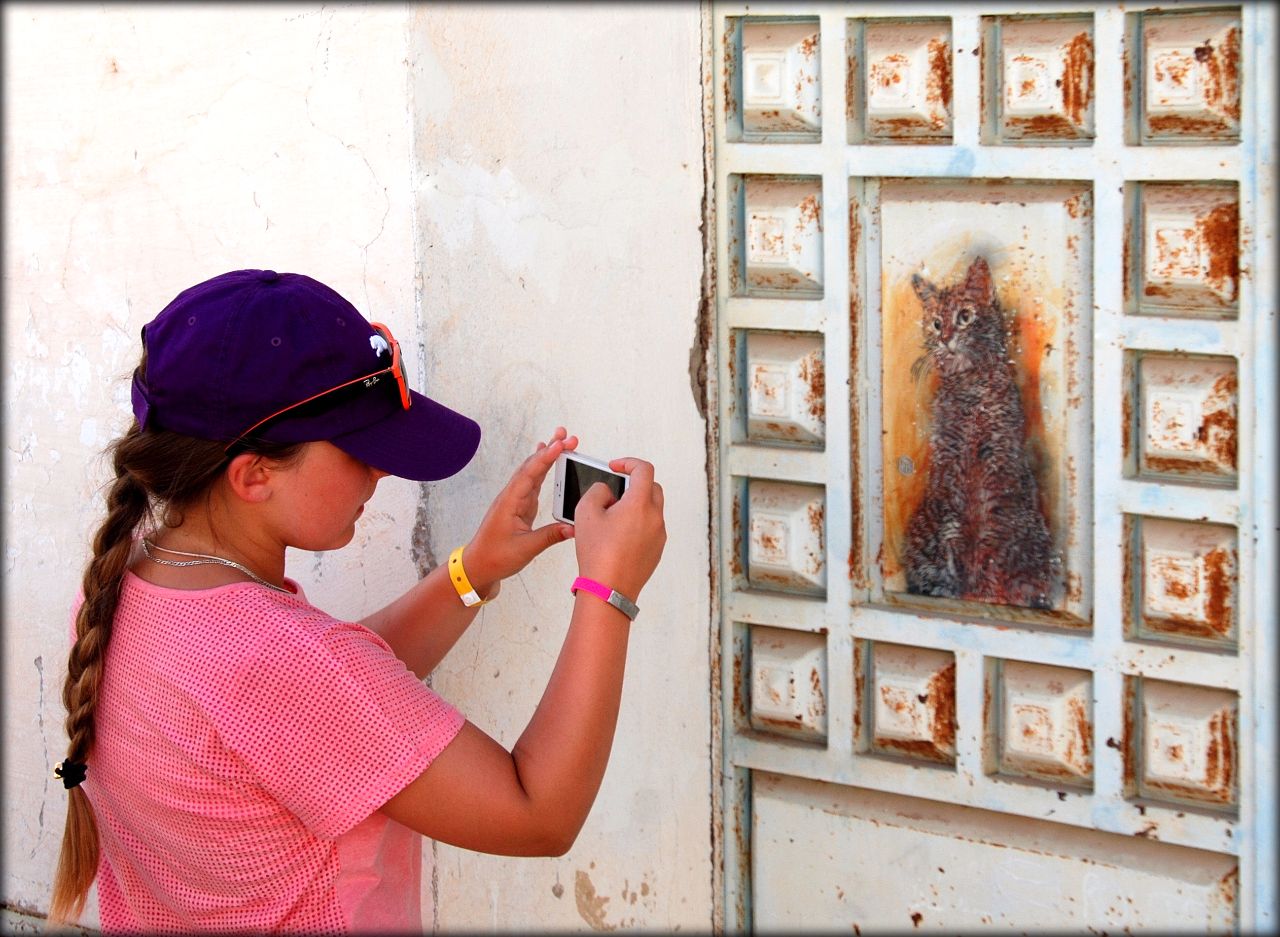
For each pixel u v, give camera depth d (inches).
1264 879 85.6
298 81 96.7
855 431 94.7
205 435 59.4
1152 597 86.7
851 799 99.0
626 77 93.7
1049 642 89.9
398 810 59.2
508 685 100.0
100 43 104.0
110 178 106.1
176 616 60.1
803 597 98.3
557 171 94.3
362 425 61.8
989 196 88.2
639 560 64.9
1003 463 90.6
